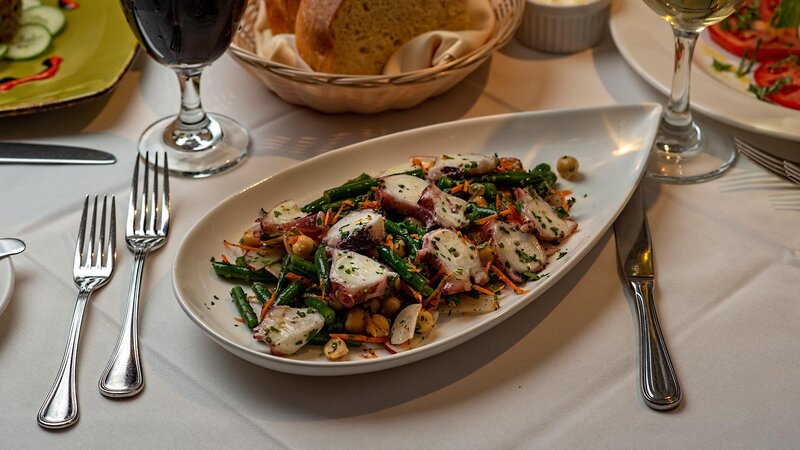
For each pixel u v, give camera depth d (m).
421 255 1.45
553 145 1.87
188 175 1.91
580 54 2.36
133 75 2.31
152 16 1.73
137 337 1.46
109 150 2.01
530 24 2.33
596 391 1.36
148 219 1.74
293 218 1.57
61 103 2.02
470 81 2.25
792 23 2.27
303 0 2.10
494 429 1.30
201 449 1.28
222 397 1.37
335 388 1.37
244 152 1.98
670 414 1.31
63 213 1.81
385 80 1.89
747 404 1.33
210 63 1.91
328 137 2.06
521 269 1.50
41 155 1.97
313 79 1.88
